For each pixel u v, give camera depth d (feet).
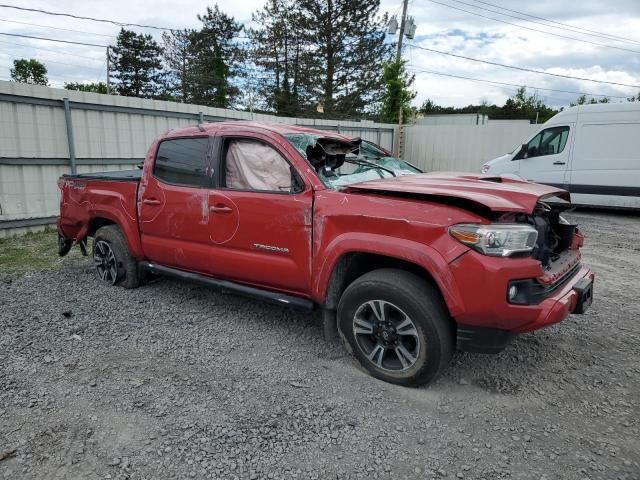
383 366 10.29
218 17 125.90
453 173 13.61
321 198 10.65
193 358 11.41
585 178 34.37
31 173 25.27
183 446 8.15
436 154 52.65
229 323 13.60
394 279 9.70
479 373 10.78
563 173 35.22
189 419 8.93
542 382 10.41
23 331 12.86
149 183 14.44
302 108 91.04
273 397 9.71
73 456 7.89
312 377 10.54
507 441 8.37
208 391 9.92
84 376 10.50
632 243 25.30
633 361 11.46
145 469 7.61
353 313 10.41
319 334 12.85
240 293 12.80
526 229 8.89
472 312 8.82
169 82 140.15
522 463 7.79
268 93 100.48
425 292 9.41
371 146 16.11
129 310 14.57
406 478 7.46
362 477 7.47
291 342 12.35
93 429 8.61
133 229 15.26
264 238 11.61
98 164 28.02
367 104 91.76
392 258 10.07
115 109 28.37
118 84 146.41
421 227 9.25
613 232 28.48
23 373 10.59
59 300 15.40
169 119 31.63
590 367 11.13
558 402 9.62
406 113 71.41
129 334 12.77
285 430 8.63
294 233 11.07
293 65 94.68
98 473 7.51
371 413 9.18
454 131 51.08
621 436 8.51
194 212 13.08
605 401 9.68
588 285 10.36
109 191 15.94
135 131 29.73
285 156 11.42
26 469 7.59
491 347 9.10
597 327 13.55
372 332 10.28
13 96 23.89
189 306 14.97
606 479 7.41
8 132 24.03
